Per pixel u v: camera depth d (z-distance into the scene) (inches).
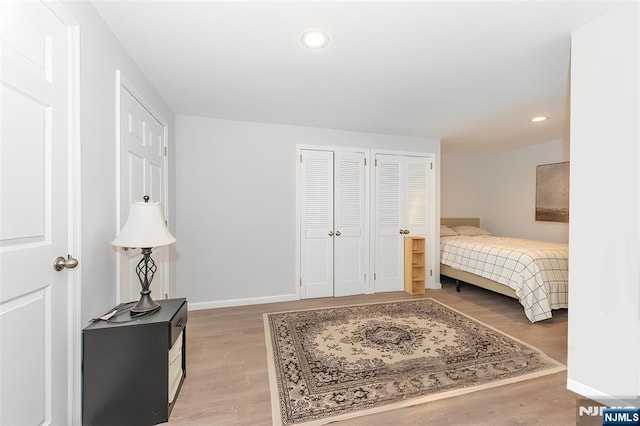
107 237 62.4
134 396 54.7
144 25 62.2
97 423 53.1
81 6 52.2
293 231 137.9
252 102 107.7
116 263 66.2
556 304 111.2
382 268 154.3
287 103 108.9
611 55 57.3
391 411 60.3
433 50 72.4
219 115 122.3
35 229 42.4
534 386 68.9
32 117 41.6
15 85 38.4
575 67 63.0
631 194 55.4
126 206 71.5
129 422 54.5
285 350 86.8
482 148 190.5
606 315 59.3
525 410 60.5
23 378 40.3
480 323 108.7
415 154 158.9
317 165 141.6
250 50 72.4
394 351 86.0
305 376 72.8
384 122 132.7
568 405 61.8
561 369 76.2
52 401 45.7
